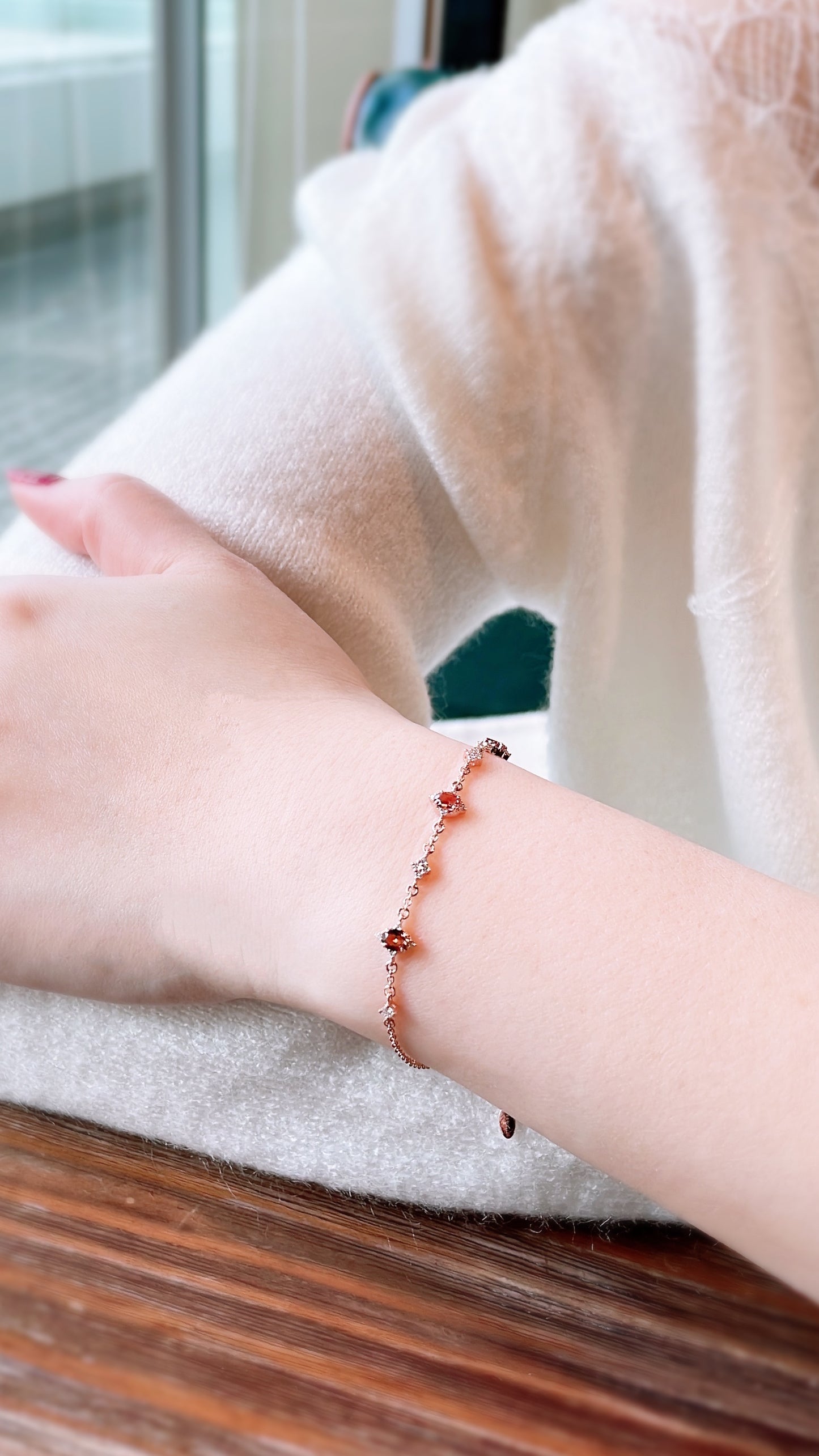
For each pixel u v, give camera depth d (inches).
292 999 10.2
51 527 12.7
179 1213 10.1
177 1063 10.7
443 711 26.1
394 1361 8.9
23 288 71.7
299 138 81.4
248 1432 8.4
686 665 14.2
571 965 9.3
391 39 81.7
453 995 9.5
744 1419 8.7
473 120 13.9
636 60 13.1
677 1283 9.7
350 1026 9.9
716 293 12.8
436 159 13.6
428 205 13.3
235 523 12.2
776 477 13.1
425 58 82.5
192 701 10.7
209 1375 8.7
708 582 13.2
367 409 12.7
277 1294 9.3
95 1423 8.4
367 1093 10.5
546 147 13.1
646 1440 8.6
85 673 10.8
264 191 81.6
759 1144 8.8
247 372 13.3
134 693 10.7
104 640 11.0
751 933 9.2
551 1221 10.3
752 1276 9.8
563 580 13.7
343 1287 9.5
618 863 9.6
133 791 10.5
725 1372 9.0
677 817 14.9
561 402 12.9
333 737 10.4
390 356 12.5
